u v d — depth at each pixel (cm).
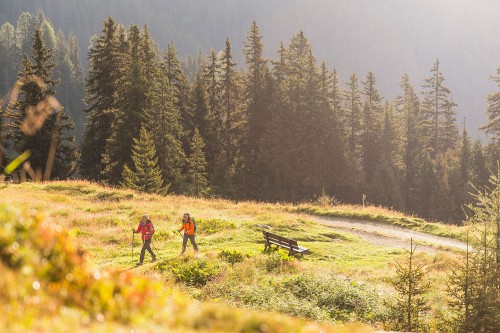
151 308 471
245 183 6656
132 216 3309
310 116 6694
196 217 3353
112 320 429
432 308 1741
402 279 1568
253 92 7069
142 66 5666
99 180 5716
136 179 4891
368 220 3903
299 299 1756
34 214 503
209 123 7031
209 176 6850
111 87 5756
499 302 1431
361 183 6738
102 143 5756
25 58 5166
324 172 6538
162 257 2306
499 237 1526
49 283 439
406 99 9675
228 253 2261
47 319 374
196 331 437
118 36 6209
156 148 5716
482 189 7075
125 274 504
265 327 463
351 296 1750
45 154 4859
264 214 3612
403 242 3269
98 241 2630
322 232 3200
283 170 6500
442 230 3531
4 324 339
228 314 488
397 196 6750
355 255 2745
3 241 433
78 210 3334
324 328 568
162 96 5897
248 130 6975
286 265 2183
